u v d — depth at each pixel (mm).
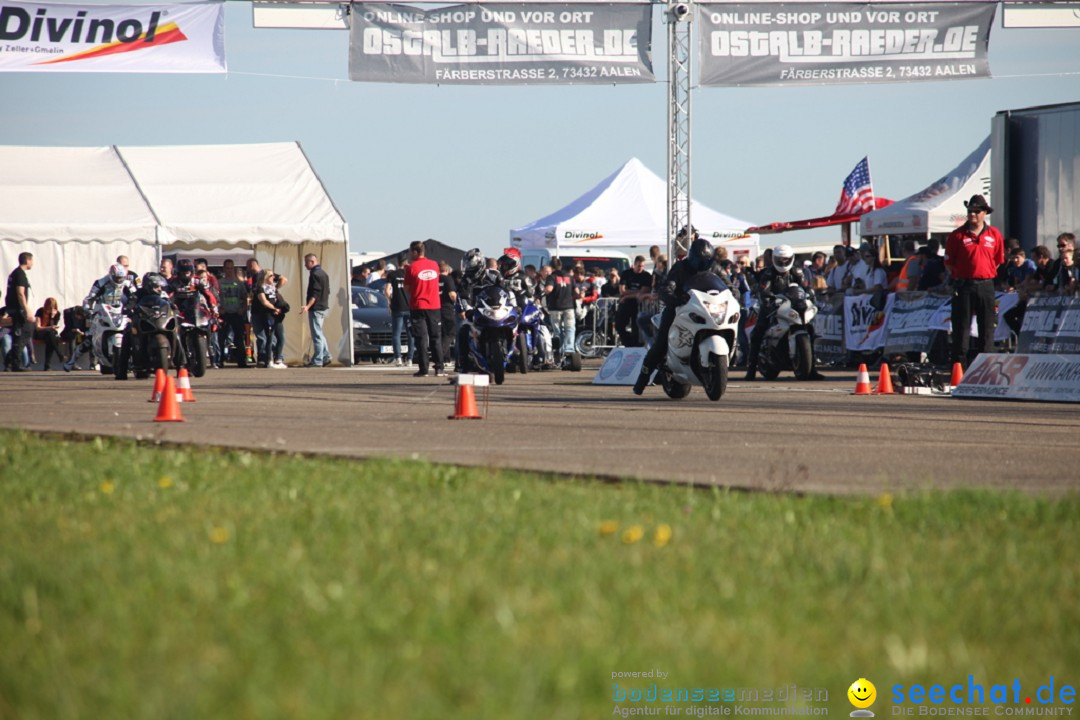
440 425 38344
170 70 70625
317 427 37500
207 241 91188
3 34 69125
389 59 72938
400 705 10172
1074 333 54125
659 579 14656
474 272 65812
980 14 74625
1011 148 67500
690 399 50844
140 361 69875
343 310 95188
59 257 89125
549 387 60875
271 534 17328
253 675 10875
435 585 14242
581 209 124500
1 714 10164
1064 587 14758
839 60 74688
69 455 27203
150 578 14523
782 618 13078
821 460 28969
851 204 119750
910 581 14742
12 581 14383
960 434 35688
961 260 58281
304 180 99375
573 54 74125
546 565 15367
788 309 63812
